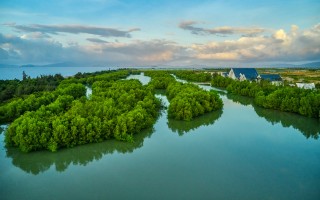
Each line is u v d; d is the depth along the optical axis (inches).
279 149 1533.0
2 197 1049.5
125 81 3737.7
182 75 6407.5
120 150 1565.0
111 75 5561.0
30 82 4042.8
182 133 1868.8
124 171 1264.8
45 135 1473.9
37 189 1114.7
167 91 3476.9
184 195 1035.9
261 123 2140.7
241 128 1994.3
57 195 1060.5
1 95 2844.5
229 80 4365.2
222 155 1441.9
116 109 1831.9
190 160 1373.0
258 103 2726.4
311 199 1003.3
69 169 1316.4
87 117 1653.5
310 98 2263.8
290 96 2488.9
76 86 3221.0
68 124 1550.2
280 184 1114.7
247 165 1306.6
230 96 3523.6
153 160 1384.1
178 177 1187.3
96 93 2647.6
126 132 1670.8
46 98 2372.0
